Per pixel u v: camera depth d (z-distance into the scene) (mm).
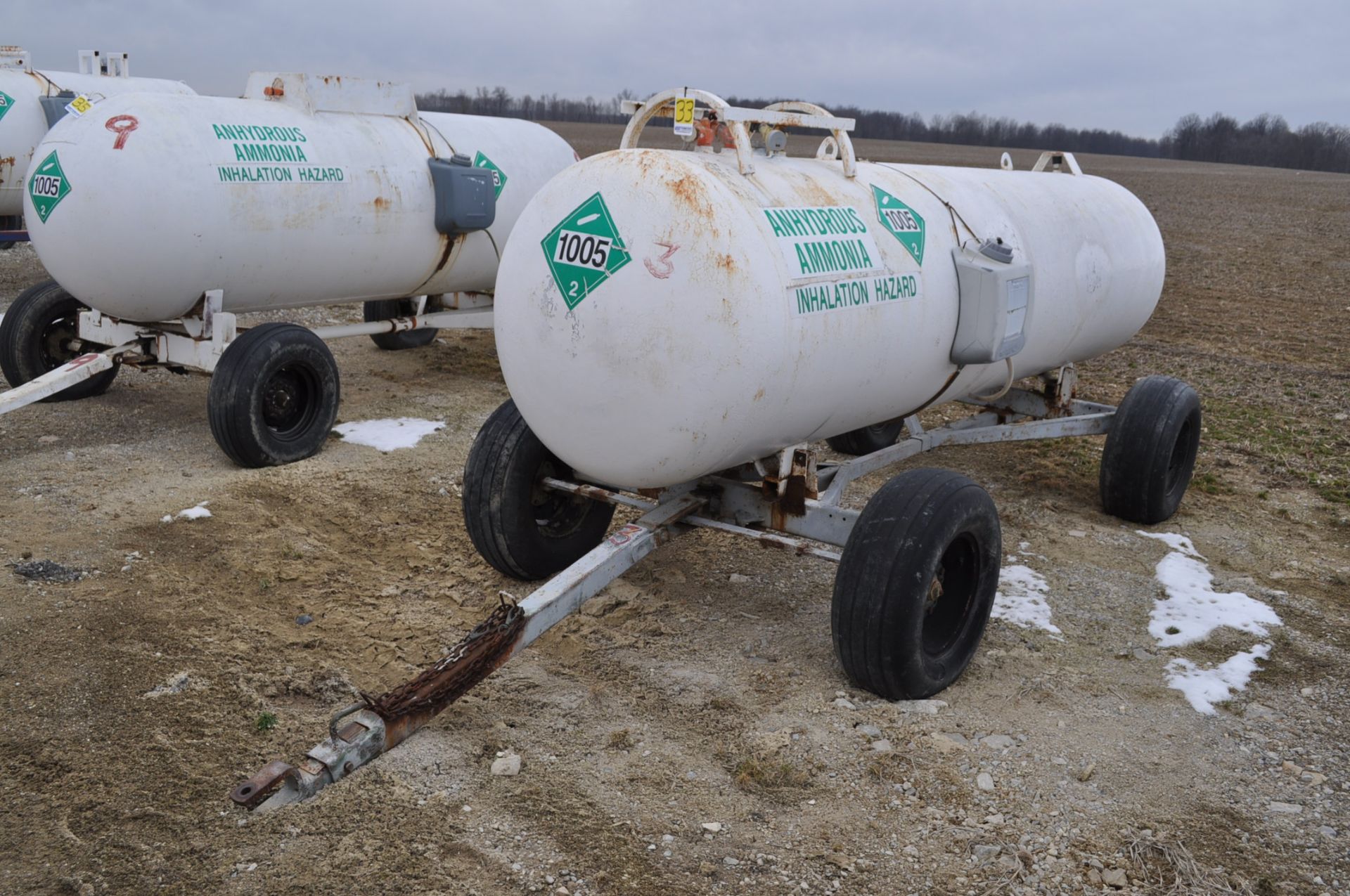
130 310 6195
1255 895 2898
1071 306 5328
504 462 4348
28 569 4594
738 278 3410
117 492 5656
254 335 6016
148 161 5832
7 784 3197
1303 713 3914
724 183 3566
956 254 4461
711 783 3322
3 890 2775
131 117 5930
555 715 3684
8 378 7250
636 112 4035
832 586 4887
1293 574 5250
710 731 3619
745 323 3422
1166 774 3463
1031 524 5789
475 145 7871
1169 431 5559
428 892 2801
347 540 5199
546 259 3635
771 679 3988
